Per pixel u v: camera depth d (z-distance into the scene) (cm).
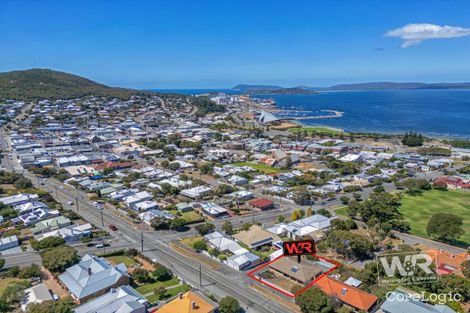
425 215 10631
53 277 6962
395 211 10381
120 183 13775
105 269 6700
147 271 6975
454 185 13625
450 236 8406
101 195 12288
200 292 6309
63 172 14838
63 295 6309
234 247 8156
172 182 13825
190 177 14975
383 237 8775
